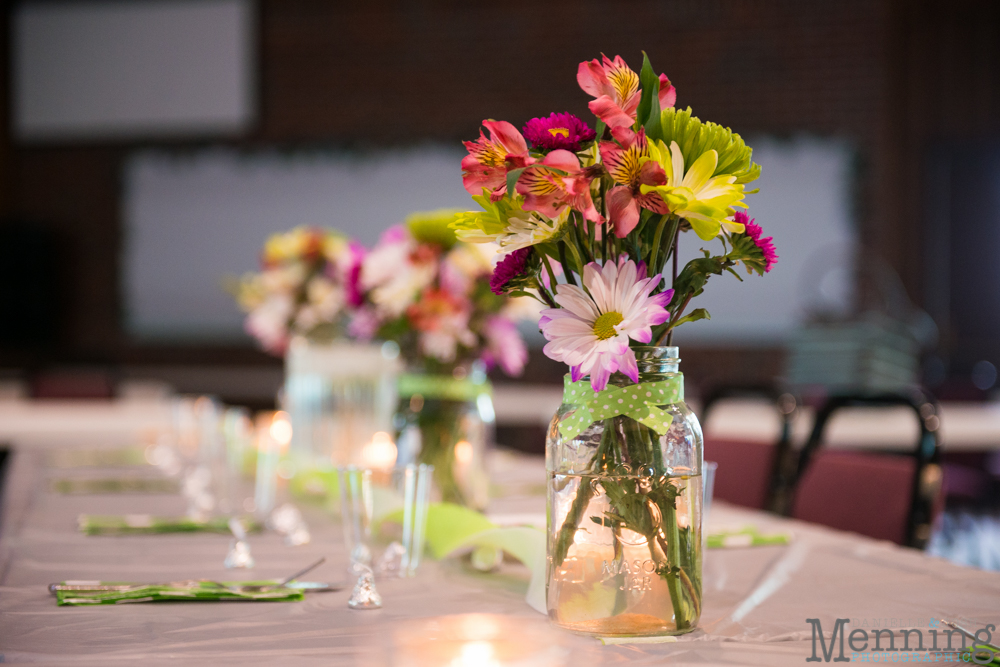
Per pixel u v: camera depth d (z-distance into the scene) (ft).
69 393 16.61
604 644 2.57
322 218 24.29
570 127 2.61
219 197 24.48
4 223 24.34
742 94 22.95
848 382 11.55
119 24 24.54
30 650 2.50
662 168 2.46
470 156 2.67
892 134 22.31
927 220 22.03
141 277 24.57
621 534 2.61
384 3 24.08
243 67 24.32
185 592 3.08
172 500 5.59
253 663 2.39
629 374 2.46
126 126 24.58
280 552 3.97
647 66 2.61
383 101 24.08
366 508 3.30
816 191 22.63
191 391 24.13
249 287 7.49
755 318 22.63
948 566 3.66
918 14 22.18
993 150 21.77
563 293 2.54
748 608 3.00
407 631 2.70
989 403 15.55
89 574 3.50
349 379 6.34
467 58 23.89
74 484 6.17
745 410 12.66
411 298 4.76
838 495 5.58
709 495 3.36
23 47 24.72
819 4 22.68
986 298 21.67
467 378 4.78
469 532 3.62
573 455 2.65
